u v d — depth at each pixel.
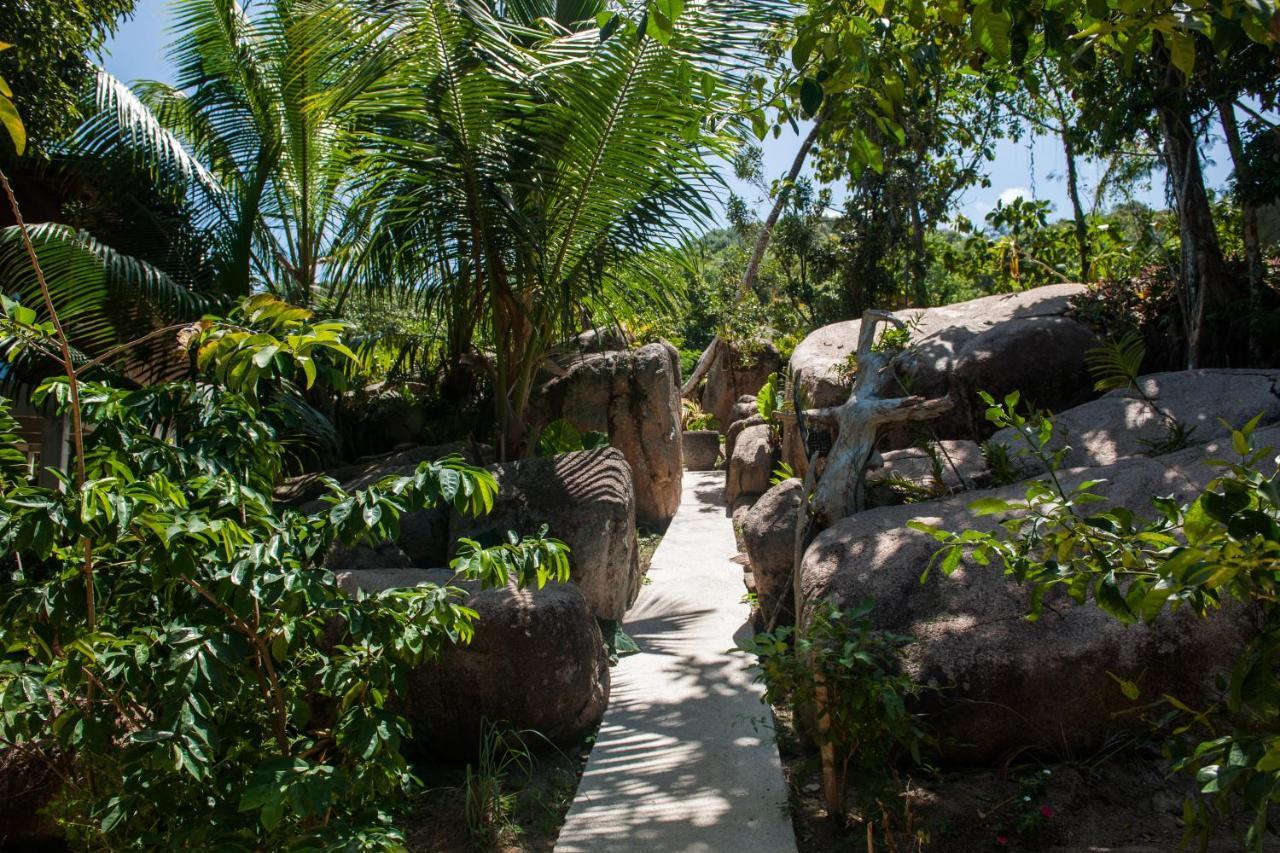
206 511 3.11
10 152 9.25
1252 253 8.70
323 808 2.79
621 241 8.45
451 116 7.79
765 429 11.76
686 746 5.38
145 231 9.48
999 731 4.78
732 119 4.93
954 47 4.24
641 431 11.53
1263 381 6.95
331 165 9.85
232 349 3.00
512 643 5.46
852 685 4.23
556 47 7.80
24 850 4.56
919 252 16.88
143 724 3.31
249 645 3.22
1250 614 4.53
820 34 3.51
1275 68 7.48
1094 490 5.65
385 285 8.79
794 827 4.50
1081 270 14.04
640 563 9.50
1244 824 4.05
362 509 3.12
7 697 3.16
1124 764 4.64
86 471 3.43
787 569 7.06
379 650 3.46
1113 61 8.36
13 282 8.00
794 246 18.52
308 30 7.93
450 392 11.84
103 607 3.33
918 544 5.65
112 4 10.12
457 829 4.67
